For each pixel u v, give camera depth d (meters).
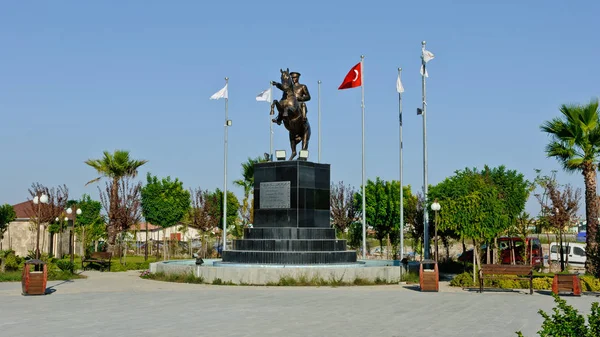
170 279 26.45
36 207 47.72
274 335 12.38
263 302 18.19
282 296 19.86
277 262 25.75
